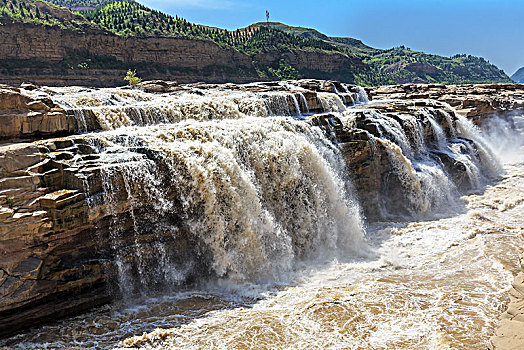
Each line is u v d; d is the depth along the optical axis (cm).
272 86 3734
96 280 1487
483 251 1989
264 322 1430
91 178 1490
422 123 3331
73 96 2322
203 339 1340
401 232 2352
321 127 2558
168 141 1855
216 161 1827
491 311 1467
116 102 2494
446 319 1424
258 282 1770
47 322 1412
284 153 2105
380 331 1374
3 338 1335
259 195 2000
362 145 2547
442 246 2100
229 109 2556
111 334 1370
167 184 1686
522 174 3547
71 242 1452
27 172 1430
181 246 1708
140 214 1617
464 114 4344
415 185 2647
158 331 1378
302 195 2130
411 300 1559
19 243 1333
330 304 1534
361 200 2538
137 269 1588
